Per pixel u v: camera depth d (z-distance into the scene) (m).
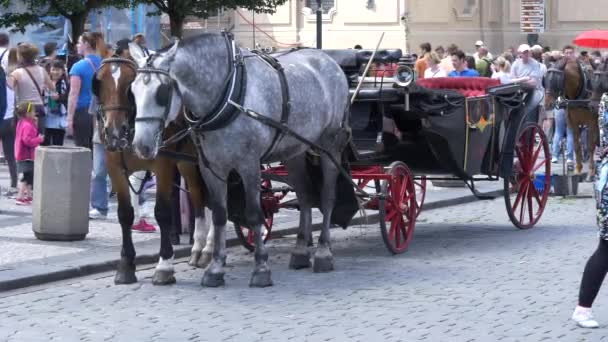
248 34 36.22
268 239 13.23
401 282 10.69
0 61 16.92
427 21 36.56
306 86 10.88
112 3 22.36
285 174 12.33
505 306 9.61
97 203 14.02
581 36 16.33
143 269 11.36
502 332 8.69
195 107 9.98
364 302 9.79
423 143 12.89
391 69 12.95
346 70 12.95
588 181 19.67
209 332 8.70
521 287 10.41
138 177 12.67
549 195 17.72
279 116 10.48
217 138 10.10
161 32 29.88
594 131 19.39
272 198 12.82
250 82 10.20
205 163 10.28
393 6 35.38
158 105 9.59
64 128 17.19
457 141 12.79
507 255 12.23
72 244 12.25
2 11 25.19
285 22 36.16
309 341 8.41
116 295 10.06
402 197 12.41
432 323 8.98
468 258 12.05
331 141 11.45
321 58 11.52
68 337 8.55
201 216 11.49
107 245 12.23
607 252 8.70
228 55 10.09
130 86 9.86
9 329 8.78
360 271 11.30
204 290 10.30
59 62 17.31
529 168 14.38
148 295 10.08
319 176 11.54
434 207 16.42
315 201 11.57
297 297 10.01
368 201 12.24
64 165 12.32
